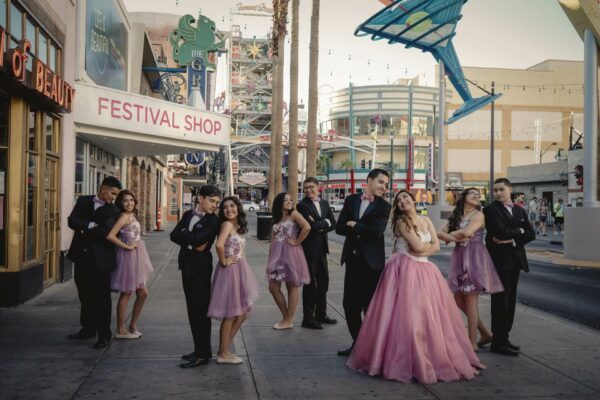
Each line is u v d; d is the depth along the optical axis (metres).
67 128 10.34
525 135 85.25
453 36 19.09
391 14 17.52
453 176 70.44
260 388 4.56
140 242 6.25
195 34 21.47
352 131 86.81
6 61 6.68
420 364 4.73
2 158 7.65
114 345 5.83
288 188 19.55
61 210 9.89
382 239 5.67
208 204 5.17
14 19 7.40
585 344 6.20
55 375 4.78
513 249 5.81
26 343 5.84
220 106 69.94
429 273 5.07
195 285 5.18
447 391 4.55
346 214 5.75
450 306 5.15
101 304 5.77
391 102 85.50
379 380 4.82
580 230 14.57
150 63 21.58
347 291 5.68
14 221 7.66
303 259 6.79
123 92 12.48
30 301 8.10
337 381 4.78
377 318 5.05
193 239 5.09
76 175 11.74
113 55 15.14
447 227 5.93
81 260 5.99
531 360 5.52
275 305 8.32
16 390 4.38
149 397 4.29
